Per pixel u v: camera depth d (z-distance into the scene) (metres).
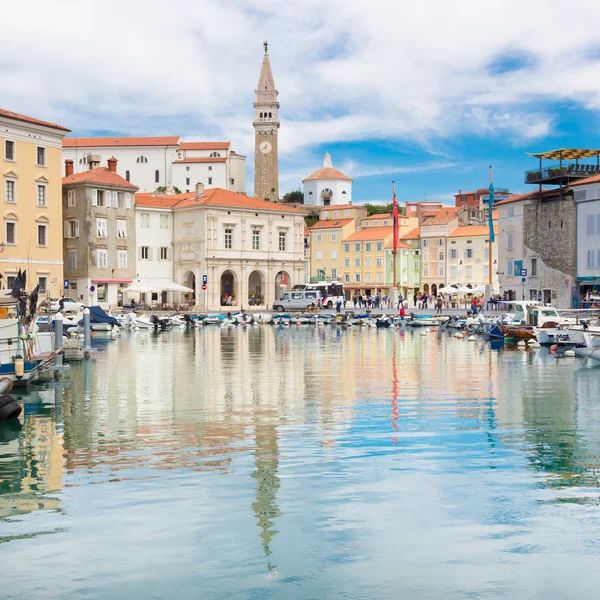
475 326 66.62
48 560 11.70
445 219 144.12
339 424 22.28
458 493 15.01
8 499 14.61
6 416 22.73
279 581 10.98
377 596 10.54
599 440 20.00
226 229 108.06
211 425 22.09
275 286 115.88
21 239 78.75
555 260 83.88
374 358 43.75
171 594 10.60
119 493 14.97
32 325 33.06
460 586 10.84
